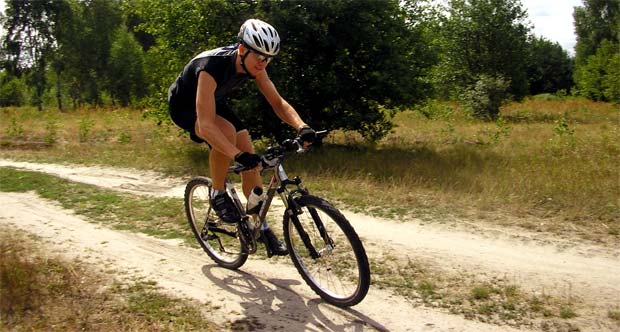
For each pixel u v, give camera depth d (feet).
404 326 11.96
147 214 21.02
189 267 15.31
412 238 18.33
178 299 13.03
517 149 37.11
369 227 19.72
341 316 12.32
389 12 36.73
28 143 46.39
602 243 17.54
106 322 11.78
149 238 18.13
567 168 27.99
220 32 35.68
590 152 33.88
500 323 12.18
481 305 13.04
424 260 16.11
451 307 12.96
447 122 56.13
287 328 11.70
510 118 75.51
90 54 119.75
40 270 14.48
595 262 15.98
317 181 26.96
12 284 13.06
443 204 22.29
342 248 15.21
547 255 16.62
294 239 13.10
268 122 36.17
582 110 85.35
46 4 116.88
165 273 14.83
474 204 22.02
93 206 22.57
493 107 72.54
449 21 88.12
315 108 38.42
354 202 23.03
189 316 12.11
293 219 12.56
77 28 118.93
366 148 39.78
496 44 87.81
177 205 22.30
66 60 120.06
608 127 51.90
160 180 29.66
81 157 37.06
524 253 16.80
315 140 12.26
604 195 22.16
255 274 14.74
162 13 37.68
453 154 34.65
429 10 39.37
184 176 30.32
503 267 15.60
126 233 18.74
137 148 40.68
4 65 120.47
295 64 37.17
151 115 41.09
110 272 14.84
